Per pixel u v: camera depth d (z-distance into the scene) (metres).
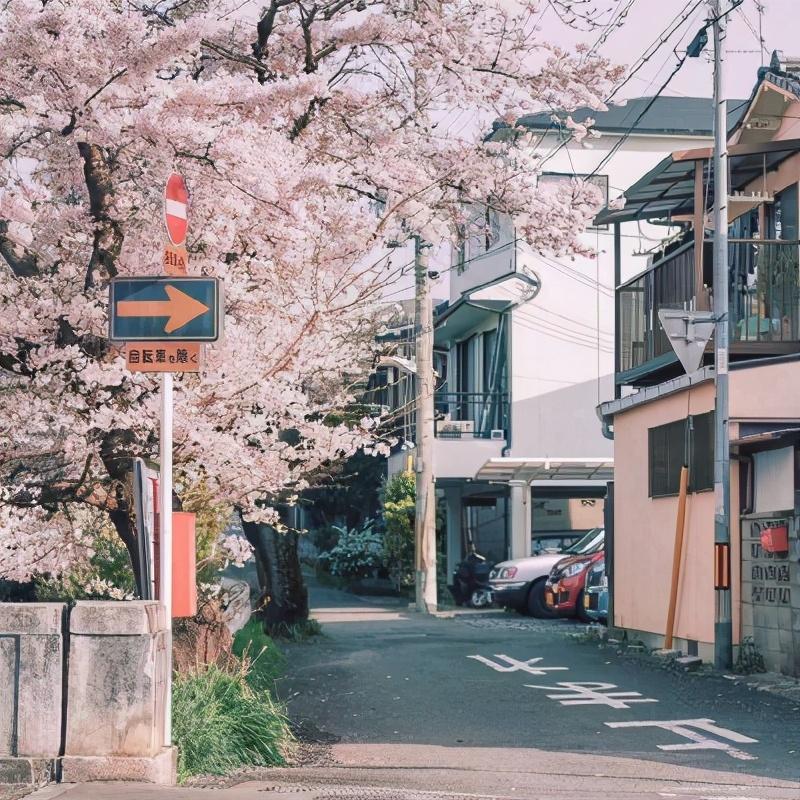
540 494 29.39
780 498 13.46
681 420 16.02
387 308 12.27
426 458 26.33
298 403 9.88
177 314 7.38
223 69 10.12
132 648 6.77
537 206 11.10
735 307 17.20
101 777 6.67
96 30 8.53
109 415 8.88
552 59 10.80
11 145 9.52
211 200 9.32
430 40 10.46
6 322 9.09
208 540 11.43
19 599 12.41
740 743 9.37
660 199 18.05
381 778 7.78
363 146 10.88
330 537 39.31
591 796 7.17
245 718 8.45
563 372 29.44
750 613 13.95
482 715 10.87
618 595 18.38
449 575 33.19
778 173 17.16
